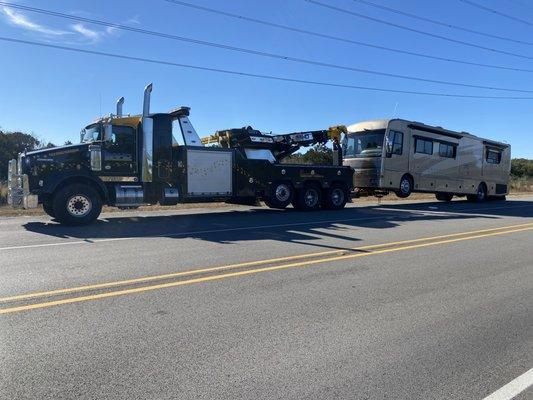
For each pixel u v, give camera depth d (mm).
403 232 12234
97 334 4711
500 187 29984
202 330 4863
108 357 4191
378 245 10078
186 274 7145
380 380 3879
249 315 5344
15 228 12406
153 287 6398
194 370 3969
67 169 13328
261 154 18719
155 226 12977
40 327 4879
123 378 3812
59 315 5242
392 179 21844
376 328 5035
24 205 12969
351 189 20375
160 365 4051
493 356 4398
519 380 3930
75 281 6676
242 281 6801
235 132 18344
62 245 9656
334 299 6020
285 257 8570
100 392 3586
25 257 8352
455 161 25906
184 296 6012
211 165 16594
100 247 9438
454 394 3684
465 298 6234
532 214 18406
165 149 15281
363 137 22109
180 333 4773
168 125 15320
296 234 11570
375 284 6805
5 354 4234
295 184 18734
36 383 3711
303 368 4051
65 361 4105
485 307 5863
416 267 8000
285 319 5242
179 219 14977
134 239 10547
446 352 4465
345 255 8859
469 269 7953
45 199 13477
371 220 15094
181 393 3592
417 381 3875
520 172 76312
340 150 21750
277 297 6051
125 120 14305
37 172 12891
